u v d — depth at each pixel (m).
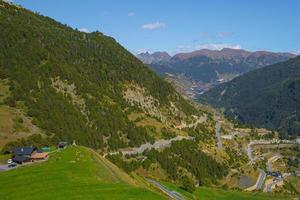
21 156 161.25
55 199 97.69
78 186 108.75
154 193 104.75
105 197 98.44
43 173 122.94
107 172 133.62
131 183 139.38
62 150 169.88
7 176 123.94
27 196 102.06
